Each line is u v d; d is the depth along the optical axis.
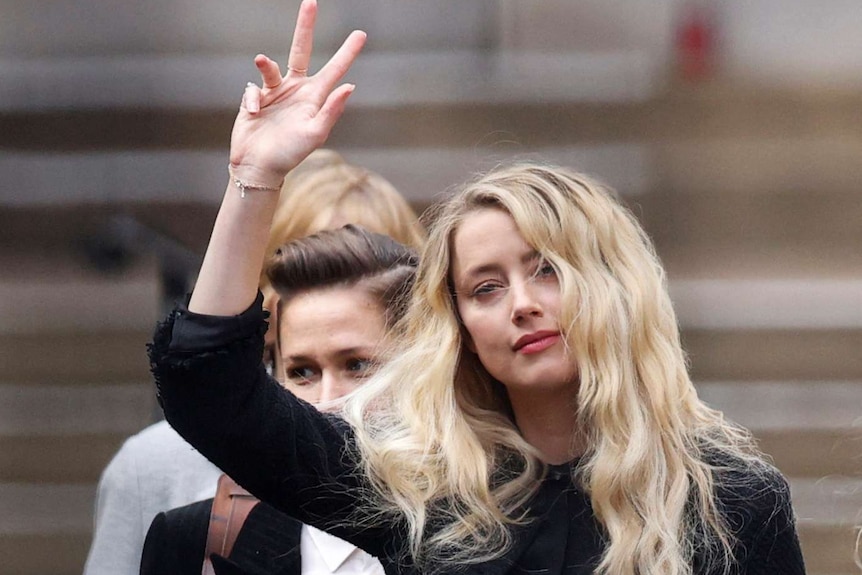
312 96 8.46
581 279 8.51
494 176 8.96
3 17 33.84
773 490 8.62
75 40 33.88
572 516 8.55
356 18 33.94
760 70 32.62
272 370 11.14
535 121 32.38
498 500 8.55
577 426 8.77
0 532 27.80
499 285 8.64
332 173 12.12
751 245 31.08
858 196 31.33
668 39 33.19
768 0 32.75
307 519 8.56
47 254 31.64
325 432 8.62
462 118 32.41
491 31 33.78
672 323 9.01
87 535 27.75
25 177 32.16
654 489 8.43
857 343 29.30
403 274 10.27
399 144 32.22
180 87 33.31
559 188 8.88
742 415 27.95
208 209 31.78
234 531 9.62
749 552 8.46
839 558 23.06
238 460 8.27
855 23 32.59
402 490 8.46
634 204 31.17
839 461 26.75
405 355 8.93
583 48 33.59
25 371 30.58
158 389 8.27
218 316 8.10
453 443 8.59
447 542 8.39
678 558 8.27
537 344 8.51
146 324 30.83
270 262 10.47
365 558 9.60
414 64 33.03
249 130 8.38
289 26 34.00
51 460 29.09
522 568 8.38
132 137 33.06
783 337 29.41
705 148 31.89
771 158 31.70
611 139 32.31
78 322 30.88
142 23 34.00
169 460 11.22
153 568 9.62
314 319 10.05
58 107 33.06
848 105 32.03
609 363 8.49
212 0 33.88
